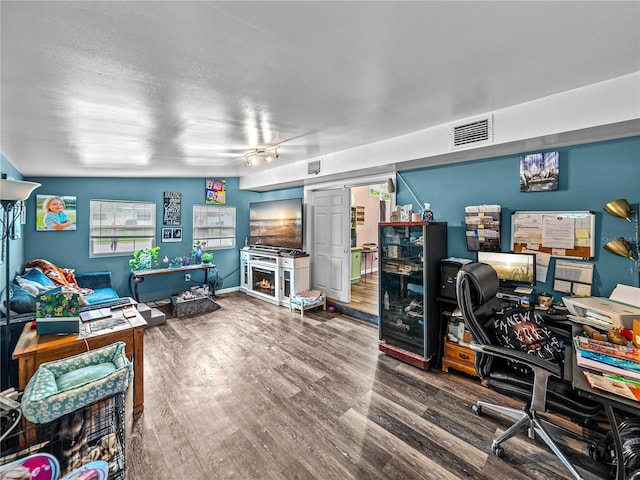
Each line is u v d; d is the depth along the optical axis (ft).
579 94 6.33
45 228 13.04
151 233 15.98
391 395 7.62
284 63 4.84
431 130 9.04
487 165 9.45
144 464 5.39
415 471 5.29
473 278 5.86
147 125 7.14
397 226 9.90
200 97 5.93
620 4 3.67
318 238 16.34
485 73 5.56
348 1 3.41
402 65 5.11
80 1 3.08
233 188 19.17
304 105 6.78
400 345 9.66
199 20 3.59
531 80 5.92
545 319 7.10
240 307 15.64
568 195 7.93
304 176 13.94
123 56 4.23
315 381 8.27
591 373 4.28
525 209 8.71
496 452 5.64
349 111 7.32
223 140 9.32
